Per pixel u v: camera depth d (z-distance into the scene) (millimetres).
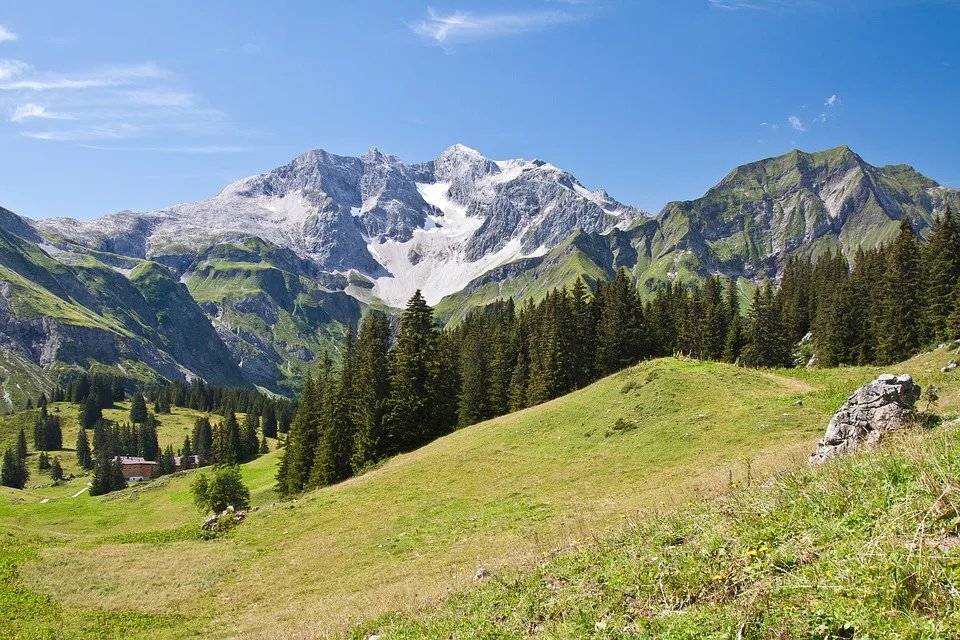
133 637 24016
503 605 12000
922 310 71500
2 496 107812
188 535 45875
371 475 52594
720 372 49594
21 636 24469
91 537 48312
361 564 29469
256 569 33375
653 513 15586
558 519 26234
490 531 28344
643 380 50500
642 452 37031
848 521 8250
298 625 20656
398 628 13750
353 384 72938
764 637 6391
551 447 44719
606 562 11500
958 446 8875
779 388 45625
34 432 193000
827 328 86125
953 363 41969
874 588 6191
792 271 136000
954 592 5656
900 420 17562
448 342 86562
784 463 20375
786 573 7367
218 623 24734
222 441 129375
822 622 6160
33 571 35062
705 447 34312
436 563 24766
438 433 70000
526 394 78750
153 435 177875
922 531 6746
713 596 7902
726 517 10961
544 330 81375
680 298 106938
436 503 37938
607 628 8391
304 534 39219
